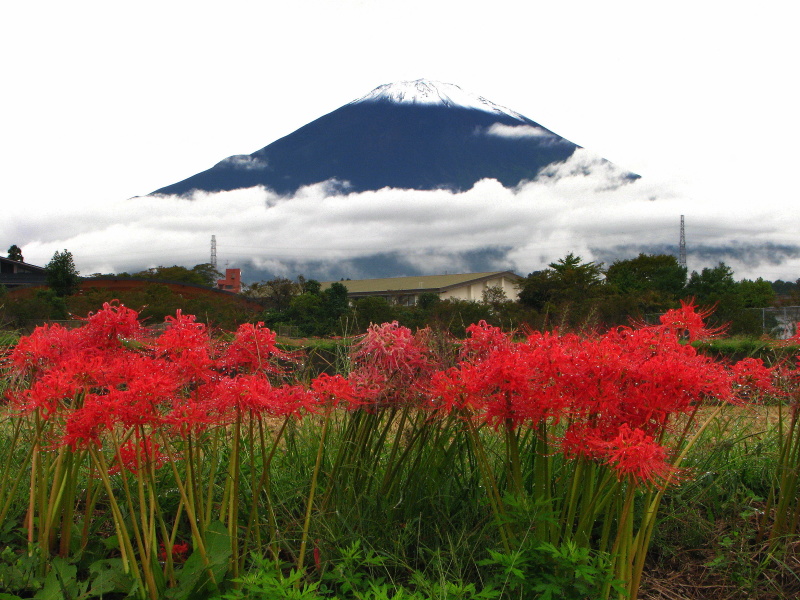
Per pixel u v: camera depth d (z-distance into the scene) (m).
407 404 3.12
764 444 4.09
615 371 2.38
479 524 2.98
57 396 2.40
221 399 2.44
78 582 2.52
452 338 3.18
